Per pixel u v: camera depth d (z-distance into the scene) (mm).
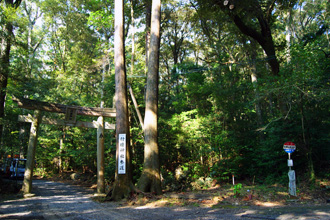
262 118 16219
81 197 10953
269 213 6055
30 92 12633
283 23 21016
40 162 27109
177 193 10477
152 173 10086
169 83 25766
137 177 15438
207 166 14891
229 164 13727
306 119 11555
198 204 7961
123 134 10336
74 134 21047
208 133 14984
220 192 10242
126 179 9984
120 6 11430
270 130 12484
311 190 9750
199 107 16938
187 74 19922
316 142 11617
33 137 10891
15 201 9297
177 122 16109
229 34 18719
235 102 15453
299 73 9711
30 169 10930
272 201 7965
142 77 17000
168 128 16625
